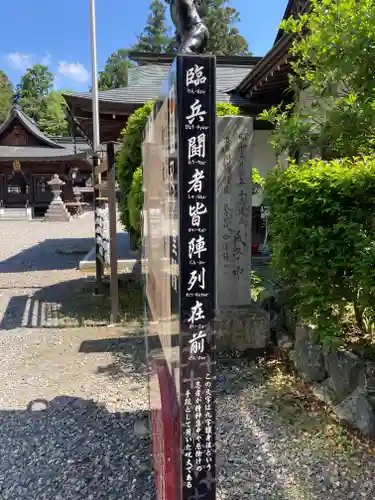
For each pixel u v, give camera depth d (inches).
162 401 68.2
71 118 351.9
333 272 102.0
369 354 114.2
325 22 116.3
